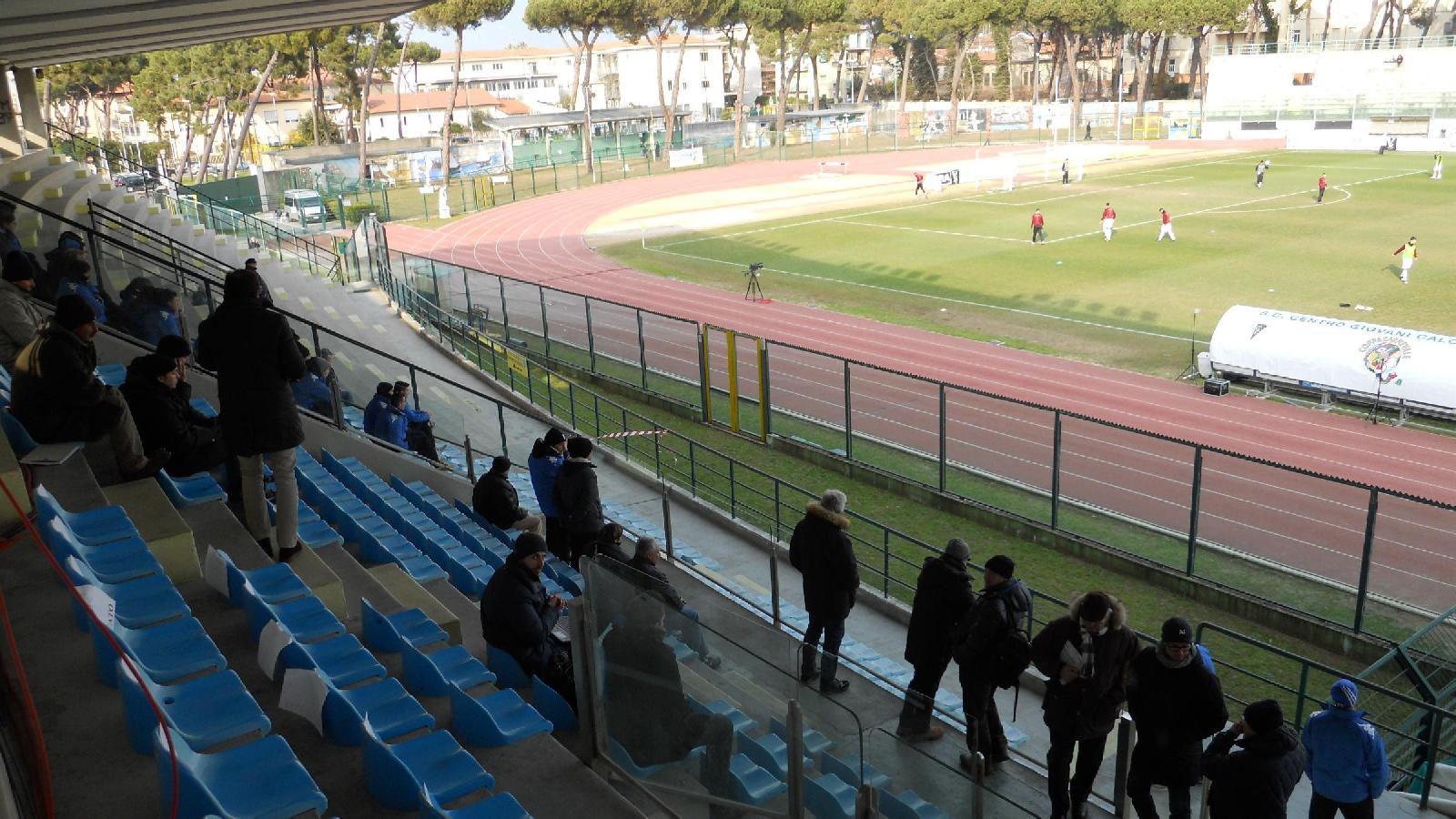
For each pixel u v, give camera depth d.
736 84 146.25
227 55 74.31
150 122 78.94
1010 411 25.38
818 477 21.36
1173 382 28.72
